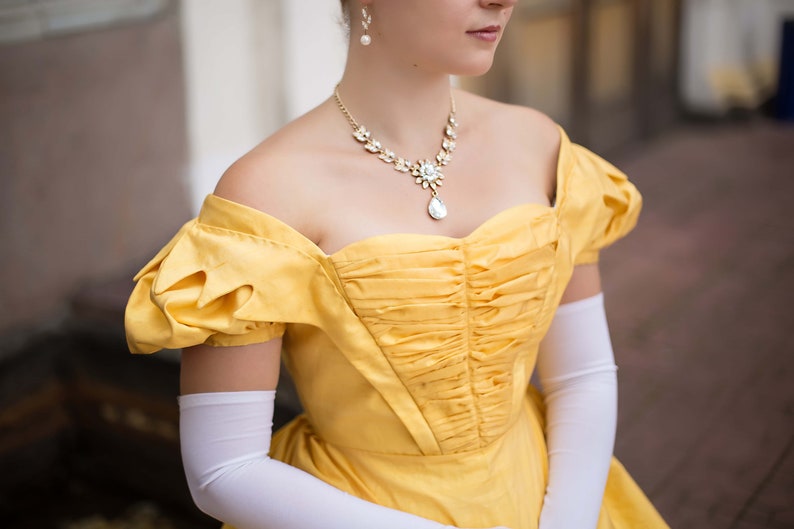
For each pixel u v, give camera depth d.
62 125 3.35
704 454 2.91
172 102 3.72
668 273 4.32
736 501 2.68
